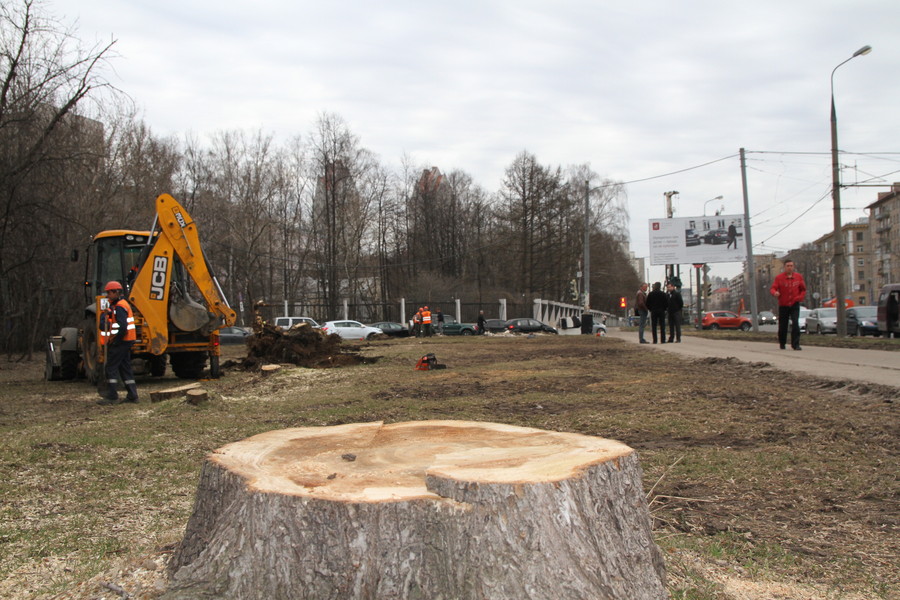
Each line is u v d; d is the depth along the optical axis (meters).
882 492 4.76
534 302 53.03
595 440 3.20
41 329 25.95
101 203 27.11
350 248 54.22
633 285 81.00
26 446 6.96
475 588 2.39
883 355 14.45
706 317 54.22
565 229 61.41
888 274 97.44
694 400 8.94
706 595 3.07
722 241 49.84
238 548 2.61
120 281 14.45
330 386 12.45
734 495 4.82
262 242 50.38
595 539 2.62
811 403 8.29
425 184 63.75
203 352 15.23
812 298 109.38
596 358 17.16
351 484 2.64
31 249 21.45
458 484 2.48
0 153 18.11
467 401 9.77
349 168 52.53
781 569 3.47
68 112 19.33
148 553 3.71
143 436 7.54
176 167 43.56
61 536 4.17
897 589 3.21
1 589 3.36
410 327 45.25
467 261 65.00
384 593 2.40
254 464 2.93
